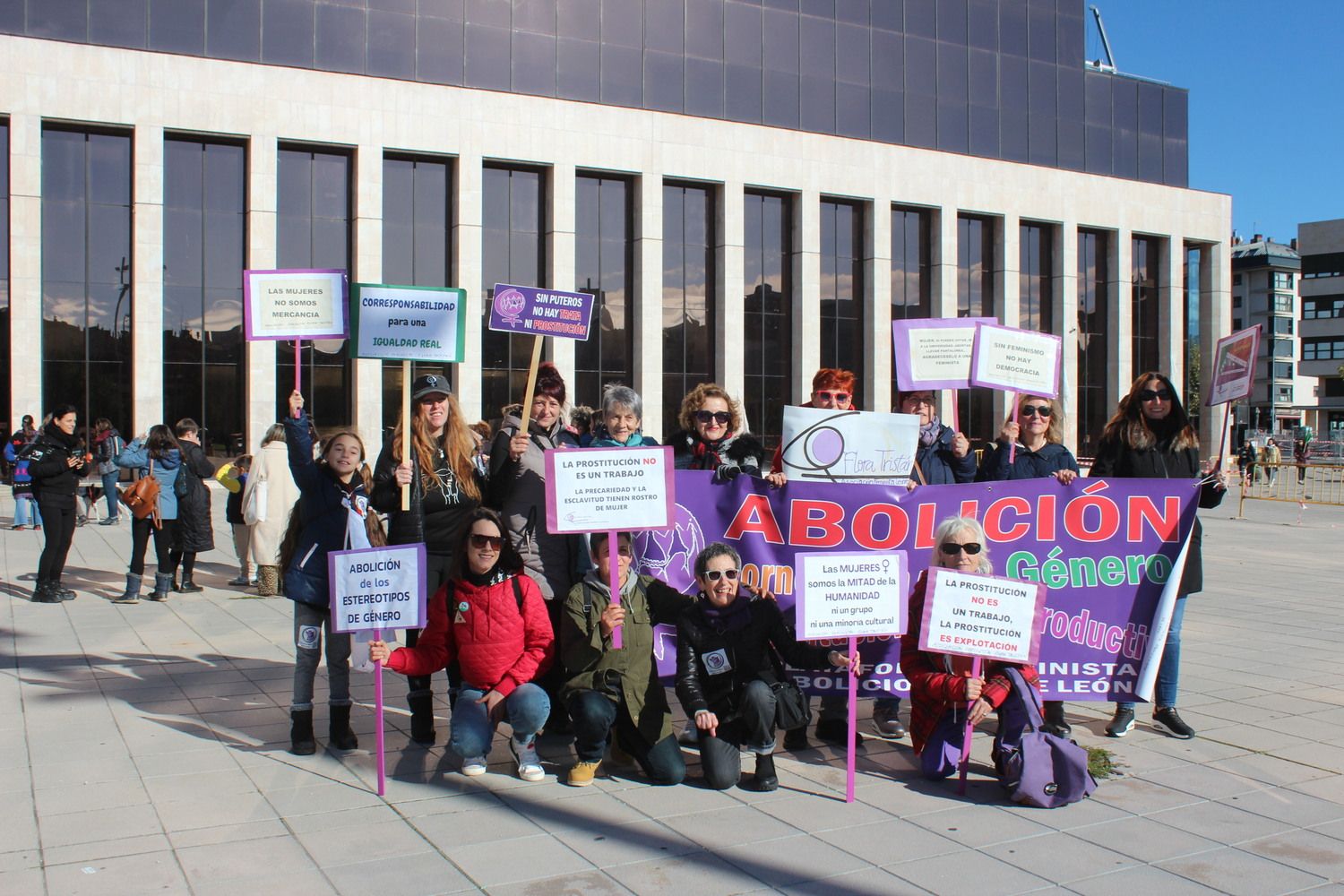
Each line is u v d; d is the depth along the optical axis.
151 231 27.25
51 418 11.27
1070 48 40.25
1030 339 6.93
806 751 6.30
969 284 38.50
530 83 31.94
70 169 27.08
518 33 31.80
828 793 5.50
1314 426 92.12
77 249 27.11
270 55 29.05
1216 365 6.83
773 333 35.44
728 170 33.97
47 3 26.98
